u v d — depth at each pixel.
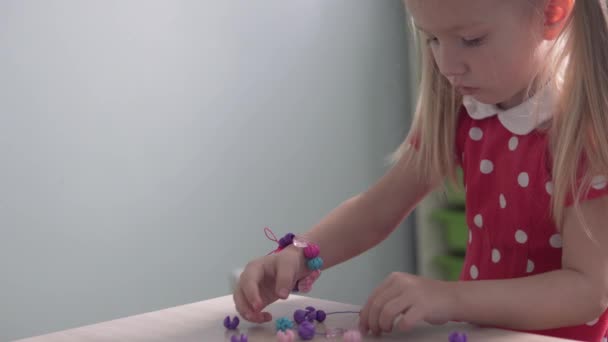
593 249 0.72
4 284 1.45
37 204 1.49
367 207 0.92
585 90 0.74
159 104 1.63
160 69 1.63
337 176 1.93
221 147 1.73
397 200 0.93
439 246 2.02
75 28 1.51
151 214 1.63
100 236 1.56
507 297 0.68
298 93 1.85
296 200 1.86
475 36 0.69
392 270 2.05
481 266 0.89
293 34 1.83
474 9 0.68
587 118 0.74
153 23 1.61
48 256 1.50
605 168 0.72
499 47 0.70
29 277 1.48
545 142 0.81
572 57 0.76
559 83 0.79
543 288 0.69
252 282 0.73
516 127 0.83
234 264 1.76
